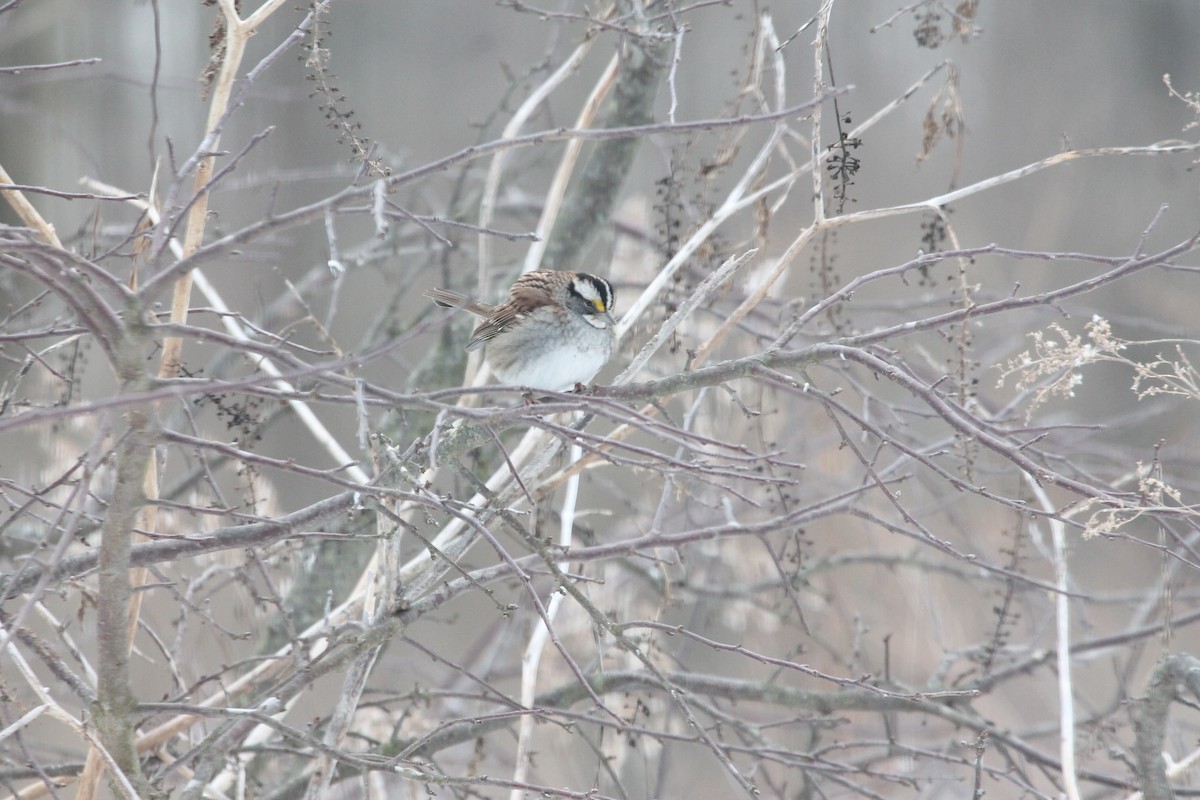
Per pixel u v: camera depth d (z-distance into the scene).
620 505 16.59
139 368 5.50
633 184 16.47
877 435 6.71
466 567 10.15
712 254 10.05
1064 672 8.09
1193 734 12.57
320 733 10.47
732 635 14.62
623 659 11.41
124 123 19.12
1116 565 18.75
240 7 8.15
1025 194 26.83
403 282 14.48
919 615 14.08
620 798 8.33
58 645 10.09
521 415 5.80
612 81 10.51
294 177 11.81
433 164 5.50
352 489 5.89
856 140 8.09
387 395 5.45
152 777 7.70
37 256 5.34
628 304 12.74
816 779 9.97
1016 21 30.34
